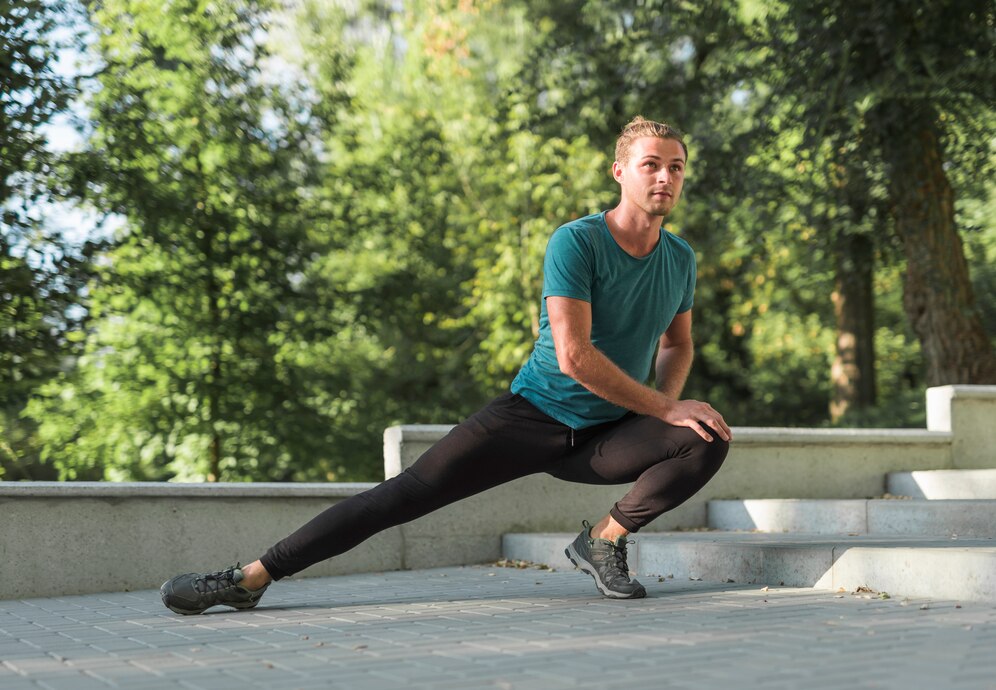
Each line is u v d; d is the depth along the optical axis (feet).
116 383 47.52
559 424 12.78
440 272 62.44
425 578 17.03
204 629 11.32
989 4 31.94
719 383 72.90
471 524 19.58
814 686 7.34
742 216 43.47
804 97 33.55
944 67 31.89
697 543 15.67
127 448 47.83
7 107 34.04
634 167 12.45
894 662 8.20
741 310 65.72
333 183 52.60
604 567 13.14
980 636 9.46
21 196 37.35
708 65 40.60
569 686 7.55
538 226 57.88
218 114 45.52
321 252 50.55
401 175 58.03
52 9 34.58
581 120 43.27
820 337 69.72
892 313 68.23
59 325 39.17
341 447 51.47
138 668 8.84
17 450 45.68
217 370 48.73
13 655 9.87
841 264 42.70
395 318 55.31
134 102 42.63
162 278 45.24
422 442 19.30
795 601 12.42
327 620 11.74
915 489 22.22
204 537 17.56
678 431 12.45
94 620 12.69
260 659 9.12
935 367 35.19
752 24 35.96
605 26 42.24
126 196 41.57
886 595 12.67
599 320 12.64
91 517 16.69
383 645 9.72
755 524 20.17
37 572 16.21
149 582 17.11
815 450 22.36
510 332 58.49
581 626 10.63
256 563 12.85
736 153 37.17
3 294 36.81
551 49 42.96
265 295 48.70
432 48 64.75
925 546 13.69
